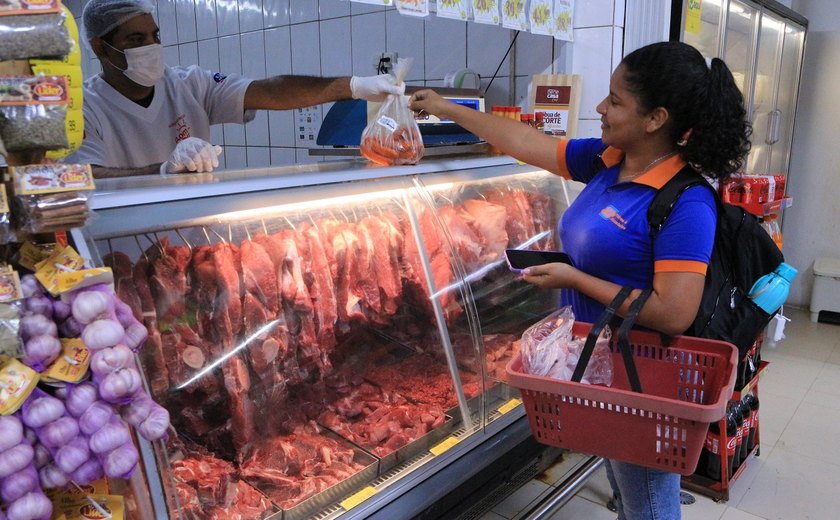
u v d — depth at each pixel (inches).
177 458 57.4
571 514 96.1
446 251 76.2
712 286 62.2
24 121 35.1
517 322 90.0
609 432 55.1
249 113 104.7
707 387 60.2
